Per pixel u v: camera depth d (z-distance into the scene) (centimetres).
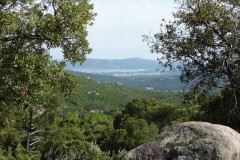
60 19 803
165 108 5681
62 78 908
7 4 844
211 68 972
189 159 397
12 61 746
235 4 968
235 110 964
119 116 6588
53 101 1052
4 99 819
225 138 399
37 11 863
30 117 1110
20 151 3616
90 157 1131
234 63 942
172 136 446
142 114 5878
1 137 4566
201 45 988
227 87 952
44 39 798
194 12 984
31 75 735
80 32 894
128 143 4356
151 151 437
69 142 3912
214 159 381
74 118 9831
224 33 968
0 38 748
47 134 4978
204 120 1116
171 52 1042
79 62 948
